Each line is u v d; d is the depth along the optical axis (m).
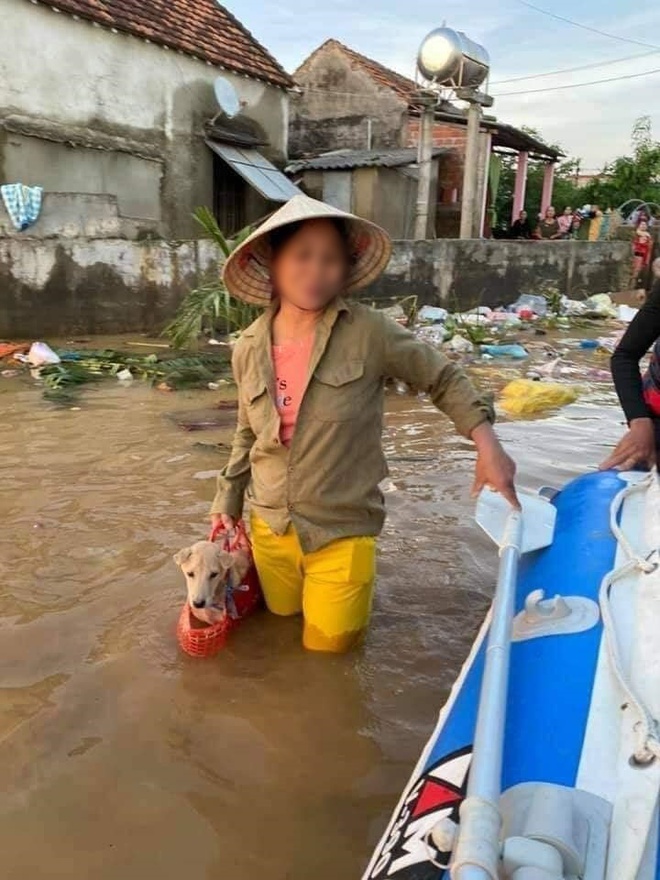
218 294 10.08
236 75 16.64
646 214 22.47
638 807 1.49
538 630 2.15
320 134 21.31
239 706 2.98
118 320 11.57
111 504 4.79
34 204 11.38
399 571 4.05
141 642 3.35
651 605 2.07
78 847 2.34
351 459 3.14
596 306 16.25
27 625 3.46
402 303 12.98
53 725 2.85
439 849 1.50
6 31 11.97
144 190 14.75
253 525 3.42
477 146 16.53
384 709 3.00
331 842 2.39
